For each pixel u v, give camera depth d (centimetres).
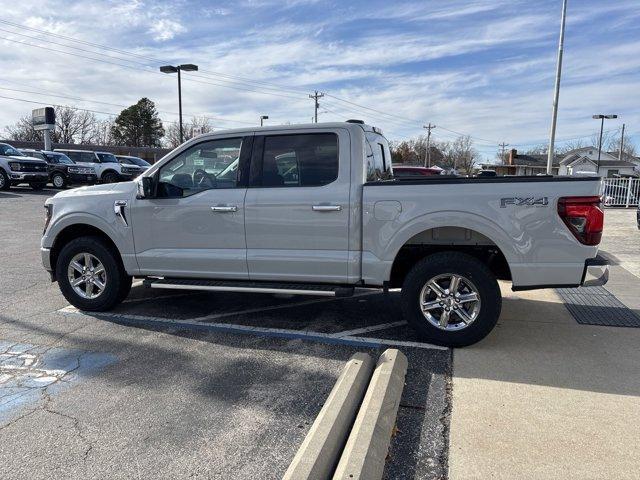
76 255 551
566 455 280
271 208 470
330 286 479
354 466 251
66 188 2484
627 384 371
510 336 477
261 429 317
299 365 416
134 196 519
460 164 10219
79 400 355
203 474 272
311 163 467
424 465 277
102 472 274
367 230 448
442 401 348
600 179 415
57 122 7562
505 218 418
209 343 467
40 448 297
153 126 8119
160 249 516
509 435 302
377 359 424
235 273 494
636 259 864
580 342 459
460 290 442
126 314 555
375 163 521
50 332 496
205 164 501
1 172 2177
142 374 398
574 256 414
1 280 713
